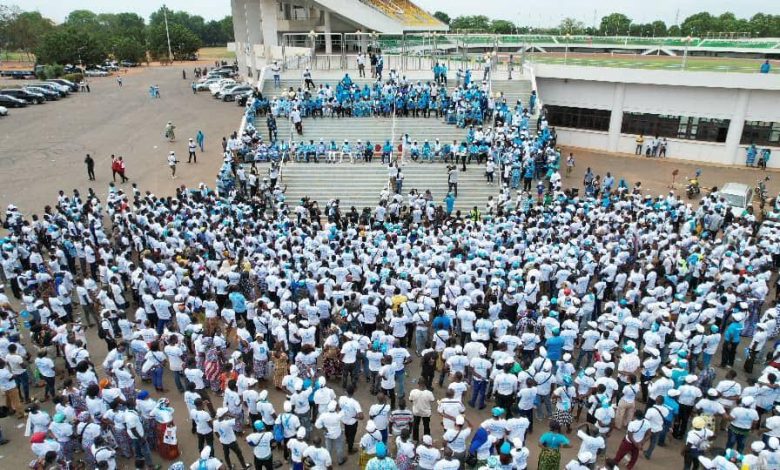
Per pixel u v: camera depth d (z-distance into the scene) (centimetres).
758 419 1113
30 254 1802
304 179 2728
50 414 1244
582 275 1588
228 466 1066
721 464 902
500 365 1173
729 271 1648
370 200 2634
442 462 862
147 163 3262
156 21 17162
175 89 6222
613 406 1115
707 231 2125
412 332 1488
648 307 1431
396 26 4669
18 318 1658
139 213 2095
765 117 3244
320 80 3428
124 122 4344
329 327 1453
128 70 8662
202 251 1833
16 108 4859
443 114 3123
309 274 1580
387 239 1848
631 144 3688
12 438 1192
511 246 1847
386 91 3114
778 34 7662
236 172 2641
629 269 1753
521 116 2934
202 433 1064
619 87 3603
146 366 1293
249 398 1130
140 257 1881
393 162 2712
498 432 984
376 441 972
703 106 3388
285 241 1839
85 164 3203
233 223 2053
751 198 2598
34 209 2506
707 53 4306
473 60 3678
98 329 1569
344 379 1309
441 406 1022
